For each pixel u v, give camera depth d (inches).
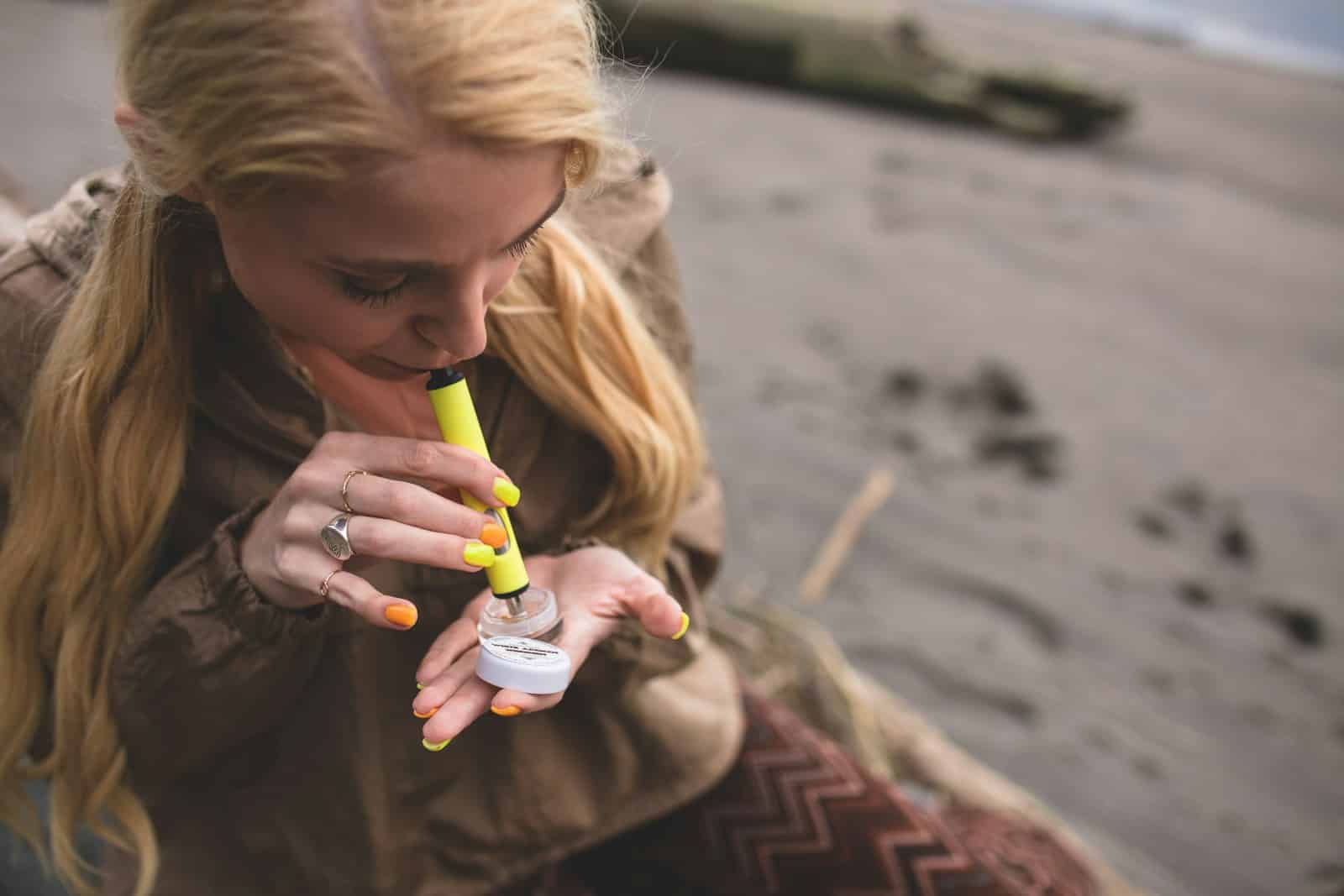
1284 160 277.1
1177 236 220.5
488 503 37.7
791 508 124.4
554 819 52.8
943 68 272.8
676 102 247.4
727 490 125.8
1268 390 167.3
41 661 47.3
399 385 47.2
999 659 107.0
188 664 42.1
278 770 49.6
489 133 30.2
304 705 47.9
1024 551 122.6
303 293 33.9
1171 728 102.1
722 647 88.5
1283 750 101.3
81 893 50.8
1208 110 305.9
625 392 48.5
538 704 38.2
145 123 33.6
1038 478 136.9
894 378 154.8
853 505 126.3
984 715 100.3
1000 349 166.2
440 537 36.6
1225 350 178.1
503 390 48.3
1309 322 192.5
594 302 46.6
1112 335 176.7
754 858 54.9
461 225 31.9
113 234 39.5
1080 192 235.9
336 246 31.9
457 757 50.6
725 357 153.7
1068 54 327.6
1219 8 422.3
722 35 264.2
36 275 43.5
